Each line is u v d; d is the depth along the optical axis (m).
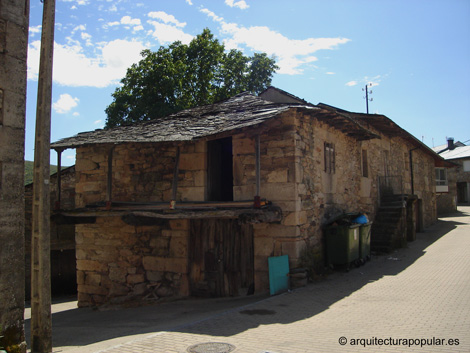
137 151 9.55
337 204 10.00
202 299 8.39
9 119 4.36
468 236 13.62
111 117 19.31
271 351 4.03
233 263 8.46
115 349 4.31
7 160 4.32
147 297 8.98
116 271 9.52
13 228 4.34
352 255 8.86
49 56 5.11
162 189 9.17
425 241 13.34
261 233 7.94
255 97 10.48
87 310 9.24
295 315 5.64
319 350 4.03
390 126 13.19
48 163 5.08
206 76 20.97
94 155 10.02
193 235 8.89
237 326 5.13
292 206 7.67
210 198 8.93
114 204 8.80
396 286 7.17
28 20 4.67
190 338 4.61
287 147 7.83
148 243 9.28
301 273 7.46
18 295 4.34
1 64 4.31
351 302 6.25
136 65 19.62
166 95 19.09
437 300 5.99
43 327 4.85
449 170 26.50
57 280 13.39
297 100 11.14
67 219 9.09
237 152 8.34
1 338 4.10
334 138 10.09
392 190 14.81
